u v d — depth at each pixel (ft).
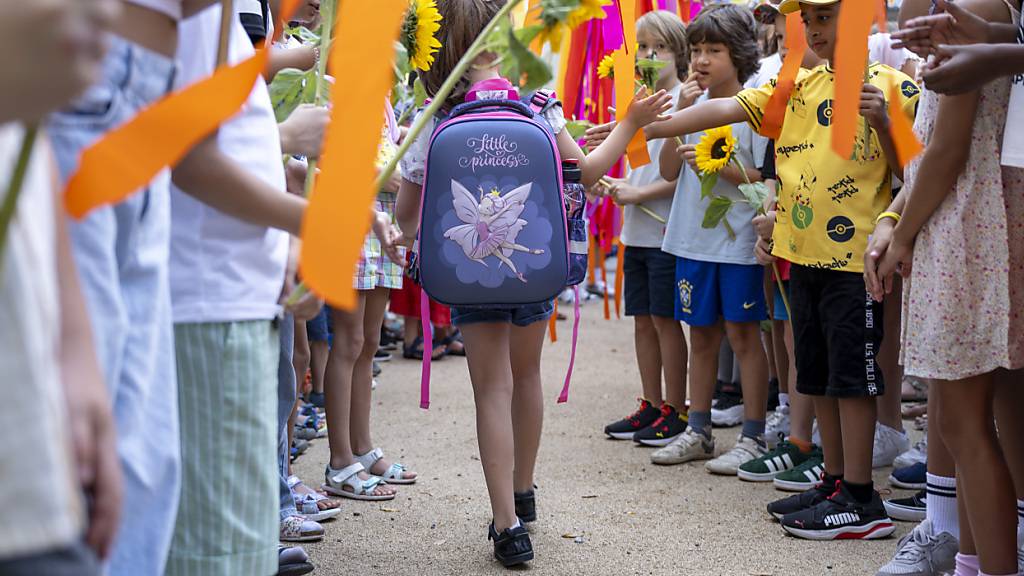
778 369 15.52
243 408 6.24
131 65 5.04
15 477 3.33
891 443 14.07
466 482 13.62
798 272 11.96
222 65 5.73
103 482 3.81
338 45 5.04
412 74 11.60
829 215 11.48
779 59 16.14
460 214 9.99
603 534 11.67
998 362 8.46
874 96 10.66
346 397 13.00
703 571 10.59
